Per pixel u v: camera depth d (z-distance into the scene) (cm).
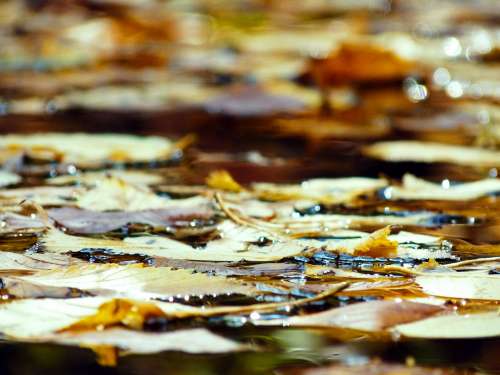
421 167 148
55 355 111
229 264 129
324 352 112
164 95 172
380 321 121
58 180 143
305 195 140
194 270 129
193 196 139
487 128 159
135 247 131
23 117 163
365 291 127
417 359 109
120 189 139
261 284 128
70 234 133
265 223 135
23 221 134
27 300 124
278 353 111
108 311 115
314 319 122
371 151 152
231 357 111
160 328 116
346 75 176
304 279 128
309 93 174
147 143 153
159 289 127
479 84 177
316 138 157
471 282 128
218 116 165
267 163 149
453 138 156
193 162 148
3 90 176
